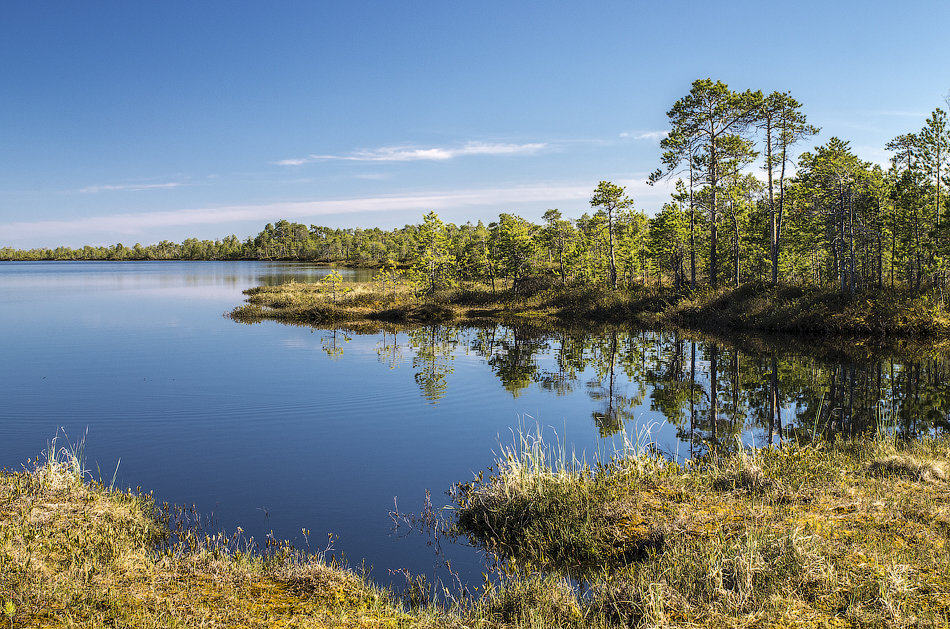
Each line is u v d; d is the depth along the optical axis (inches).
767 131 1366.9
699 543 238.1
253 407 594.2
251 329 1235.2
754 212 1750.7
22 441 474.9
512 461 359.3
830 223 1386.6
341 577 235.3
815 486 305.9
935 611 178.2
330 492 372.2
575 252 1985.7
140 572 229.0
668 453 443.8
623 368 837.2
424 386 703.7
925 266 1439.5
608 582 232.7
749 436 494.3
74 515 280.8
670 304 1489.9
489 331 1280.8
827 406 594.2
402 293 1942.7
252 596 215.0
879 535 237.5
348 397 641.0
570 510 298.2
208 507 344.8
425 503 354.0
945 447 374.6
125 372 767.7
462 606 228.5
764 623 180.9
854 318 1117.1
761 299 1296.8
